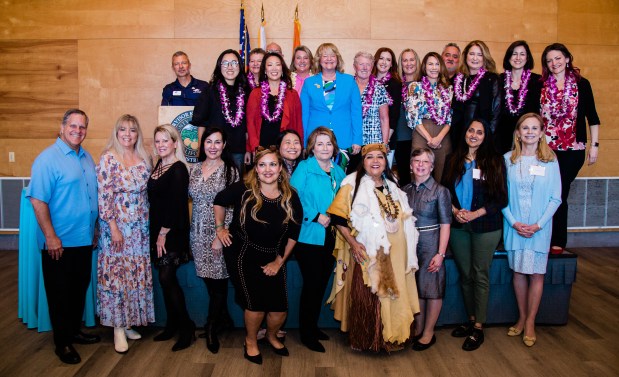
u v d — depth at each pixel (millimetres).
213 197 3268
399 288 3074
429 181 3271
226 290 3434
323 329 3645
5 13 5676
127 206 3211
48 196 3023
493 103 4125
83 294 3332
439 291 3287
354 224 3080
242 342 3408
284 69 3889
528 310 3426
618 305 4098
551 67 3994
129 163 3258
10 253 5715
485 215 3346
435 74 4160
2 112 5793
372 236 3039
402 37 5773
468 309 3539
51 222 3080
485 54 4191
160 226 3242
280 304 3057
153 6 5668
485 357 3193
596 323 3738
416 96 4168
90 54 5711
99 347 3324
